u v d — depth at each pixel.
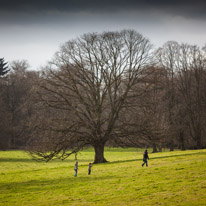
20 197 76.25
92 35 131.62
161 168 95.38
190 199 53.75
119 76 130.88
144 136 130.50
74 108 129.00
